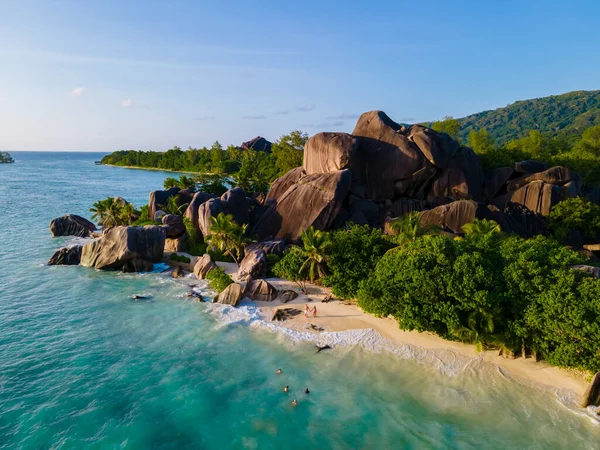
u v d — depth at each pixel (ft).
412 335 117.60
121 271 183.73
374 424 84.07
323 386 96.94
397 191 229.86
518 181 229.25
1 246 226.58
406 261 109.81
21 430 80.84
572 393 90.99
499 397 91.50
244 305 142.00
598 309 86.48
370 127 244.42
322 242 144.66
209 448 77.61
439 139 226.38
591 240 195.31
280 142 432.25
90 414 86.07
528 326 98.12
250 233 209.77
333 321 128.06
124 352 111.55
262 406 89.71
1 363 104.88
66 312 137.39
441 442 78.95
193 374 101.50
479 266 101.30
